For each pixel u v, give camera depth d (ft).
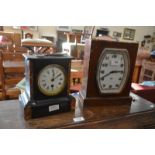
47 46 2.73
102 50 2.55
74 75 4.23
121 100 2.91
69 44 5.69
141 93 3.87
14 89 5.03
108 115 2.55
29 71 2.12
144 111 2.79
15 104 2.61
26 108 2.17
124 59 2.71
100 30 19.84
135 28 22.09
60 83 2.35
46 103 2.28
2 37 8.11
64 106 2.45
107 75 2.71
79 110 2.61
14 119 2.21
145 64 7.07
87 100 2.72
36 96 2.23
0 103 2.62
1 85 4.99
